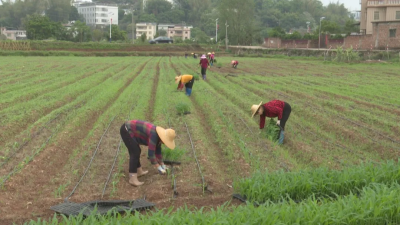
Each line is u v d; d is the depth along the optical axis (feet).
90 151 37.93
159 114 52.54
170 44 258.78
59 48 232.94
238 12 302.04
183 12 551.59
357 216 21.33
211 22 493.36
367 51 169.99
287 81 92.12
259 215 21.06
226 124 48.29
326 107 59.93
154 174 32.42
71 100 65.16
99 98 64.03
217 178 31.37
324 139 44.06
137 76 101.04
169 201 27.02
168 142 29.37
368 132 45.91
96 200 26.91
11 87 74.49
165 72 110.42
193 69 123.65
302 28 518.78
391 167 29.27
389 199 22.82
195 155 36.37
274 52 222.28
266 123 48.91
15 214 24.84
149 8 561.02
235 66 130.52
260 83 89.66
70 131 44.09
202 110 58.49
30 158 34.32
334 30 267.39
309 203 22.86
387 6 202.59
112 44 246.06
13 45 222.89
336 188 27.63
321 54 197.26
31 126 45.16
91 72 109.19
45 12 513.45
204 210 25.72
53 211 25.36
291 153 39.29
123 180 31.30
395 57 160.35
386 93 73.41
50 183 30.37
